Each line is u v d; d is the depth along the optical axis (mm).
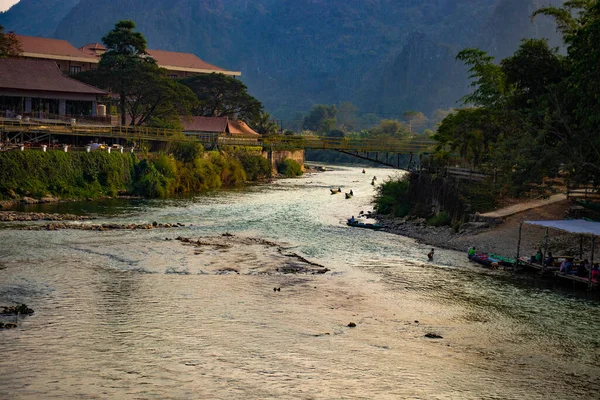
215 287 33125
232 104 133125
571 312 30516
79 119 86562
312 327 27219
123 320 27203
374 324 28016
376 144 77000
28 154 65438
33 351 23297
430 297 32719
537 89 54719
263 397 20219
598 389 21859
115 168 73625
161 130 87625
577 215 47312
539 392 21484
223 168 96750
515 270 38844
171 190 78938
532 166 44438
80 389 20312
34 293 30766
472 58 67938
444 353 24750
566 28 55250
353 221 57219
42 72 86875
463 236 48969
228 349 24250
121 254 40156
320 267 38750
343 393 20781
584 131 44125
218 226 53812
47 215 54312
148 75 92750
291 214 63844
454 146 65312
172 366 22422
